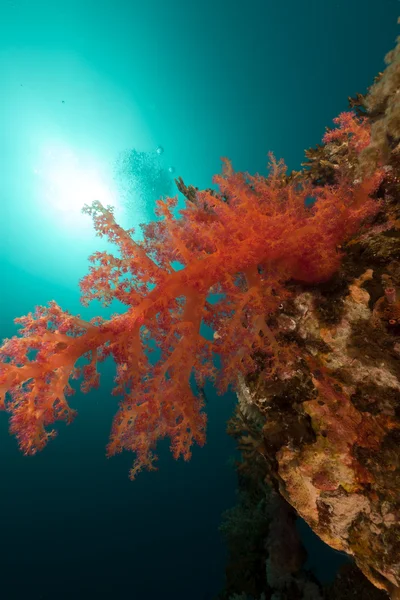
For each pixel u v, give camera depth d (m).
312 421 2.15
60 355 2.07
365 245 2.22
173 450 2.20
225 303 2.27
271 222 2.21
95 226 2.16
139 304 2.14
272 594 6.05
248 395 3.02
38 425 2.06
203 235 2.26
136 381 2.15
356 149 2.96
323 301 2.27
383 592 3.74
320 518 2.09
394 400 1.86
